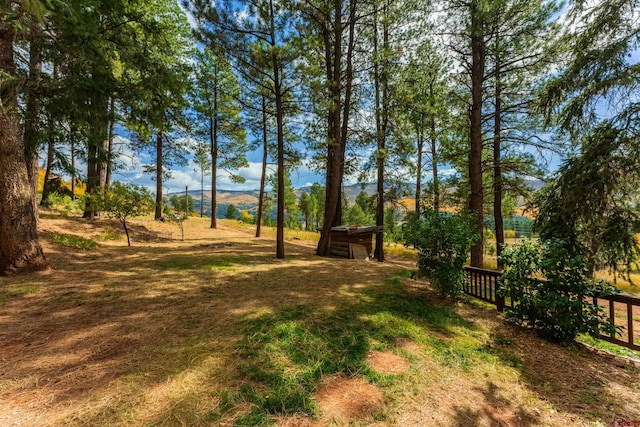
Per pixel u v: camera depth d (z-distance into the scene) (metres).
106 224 12.59
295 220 40.41
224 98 12.60
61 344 2.75
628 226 4.70
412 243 5.27
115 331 3.08
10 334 2.93
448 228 4.95
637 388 2.64
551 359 3.14
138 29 7.57
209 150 18.34
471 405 2.22
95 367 2.35
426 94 10.47
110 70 6.07
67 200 14.80
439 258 5.03
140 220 15.59
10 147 5.00
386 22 9.41
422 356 2.94
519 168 9.83
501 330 3.87
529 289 3.89
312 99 8.02
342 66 11.17
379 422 1.92
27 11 4.16
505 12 7.60
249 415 1.86
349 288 5.32
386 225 12.66
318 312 3.90
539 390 2.52
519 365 2.94
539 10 7.47
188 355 2.60
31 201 5.39
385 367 2.66
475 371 2.75
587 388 2.61
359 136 11.48
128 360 2.48
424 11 8.75
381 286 5.61
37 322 3.26
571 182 5.17
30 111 5.62
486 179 12.70
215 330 3.18
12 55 5.21
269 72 8.45
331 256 10.78
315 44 7.65
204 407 1.91
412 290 5.51
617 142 4.73
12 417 1.75
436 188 12.21
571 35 5.47
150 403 1.93
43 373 2.25
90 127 6.46
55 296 4.15
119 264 6.62
